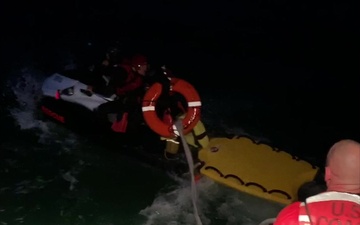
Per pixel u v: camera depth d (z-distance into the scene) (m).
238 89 7.82
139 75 5.72
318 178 5.38
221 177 5.14
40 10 10.30
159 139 5.68
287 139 6.62
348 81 8.17
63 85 6.19
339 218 2.17
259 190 4.98
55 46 9.08
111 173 5.76
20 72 8.05
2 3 10.44
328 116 7.19
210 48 9.18
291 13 10.37
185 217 5.14
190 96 5.38
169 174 5.57
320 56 8.95
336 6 10.50
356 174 2.20
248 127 6.83
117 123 5.73
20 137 6.32
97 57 8.80
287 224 2.26
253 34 9.70
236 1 10.92
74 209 5.25
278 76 8.27
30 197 5.39
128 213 5.21
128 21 10.07
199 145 5.56
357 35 9.62
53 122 6.31
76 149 6.12
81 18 10.10
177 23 10.05
